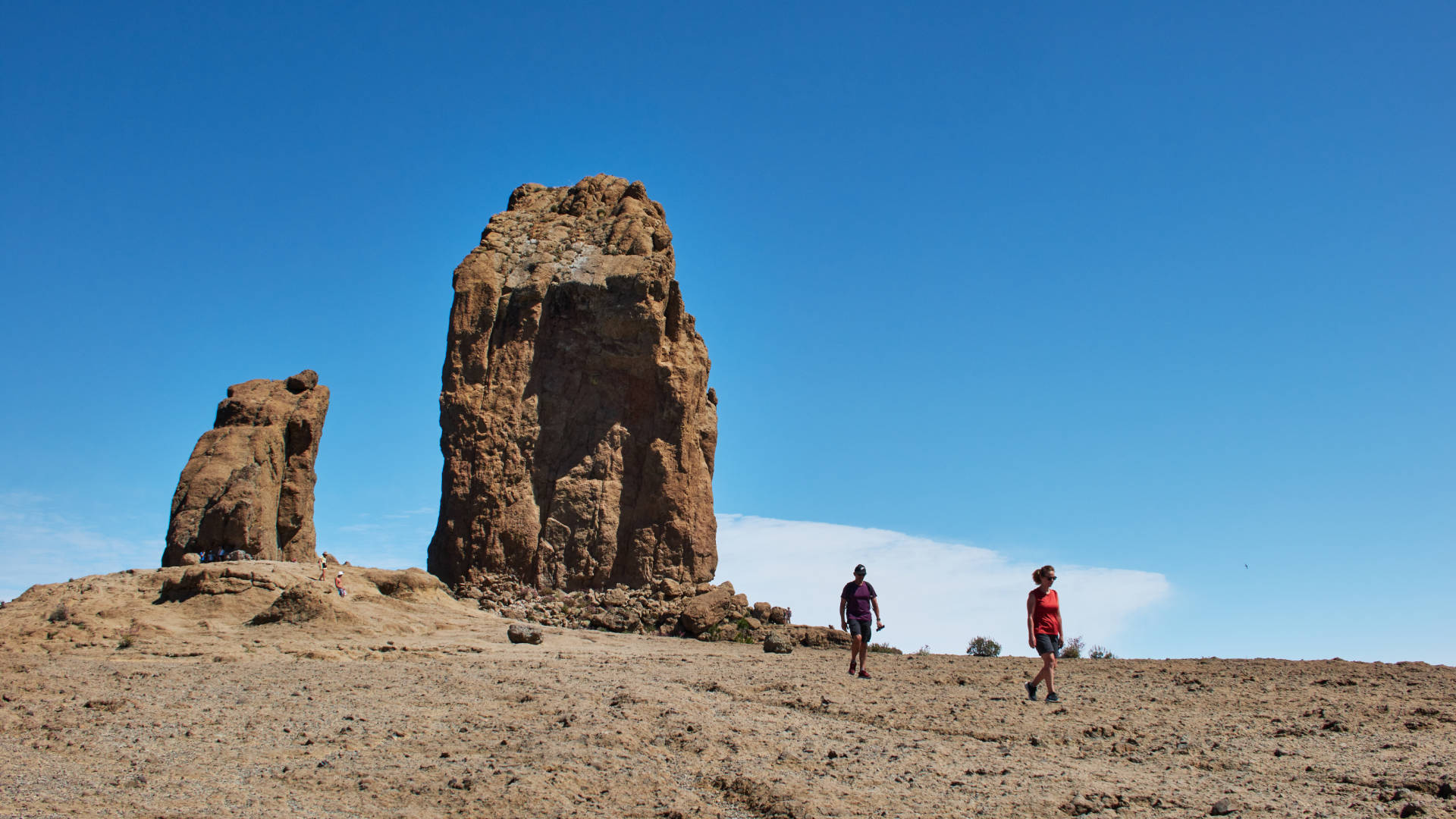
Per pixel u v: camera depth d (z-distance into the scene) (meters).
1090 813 9.09
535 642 23.98
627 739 11.28
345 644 21.06
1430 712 13.63
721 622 30.30
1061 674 19.27
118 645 21.66
